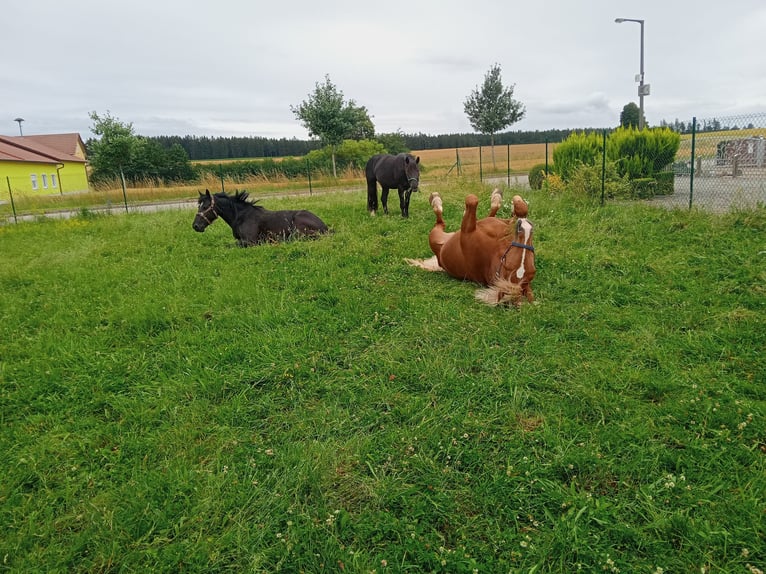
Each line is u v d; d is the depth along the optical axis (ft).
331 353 14.19
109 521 8.46
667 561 7.25
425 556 7.52
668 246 22.59
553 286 18.60
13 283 23.94
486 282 18.75
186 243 31.32
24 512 8.95
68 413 12.07
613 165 39.99
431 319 16.01
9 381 13.67
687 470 8.93
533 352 13.55
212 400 12.39
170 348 15.15
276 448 10.32
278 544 7.92
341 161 134.10
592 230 26.30
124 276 23.58
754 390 11.04
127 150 101.71
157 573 7.53
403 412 11.18
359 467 9.65
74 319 18.06
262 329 16.15
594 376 12.10
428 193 47.09
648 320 15.05
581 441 9.91
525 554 7.52
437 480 9.08
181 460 10.02
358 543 7.92
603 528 7.87
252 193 91.25
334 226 33.42
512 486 8.88
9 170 107.45
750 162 48.83
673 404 10.75
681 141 44.68
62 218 56.13
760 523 7.68
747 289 16.87
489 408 11.21
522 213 16.92
